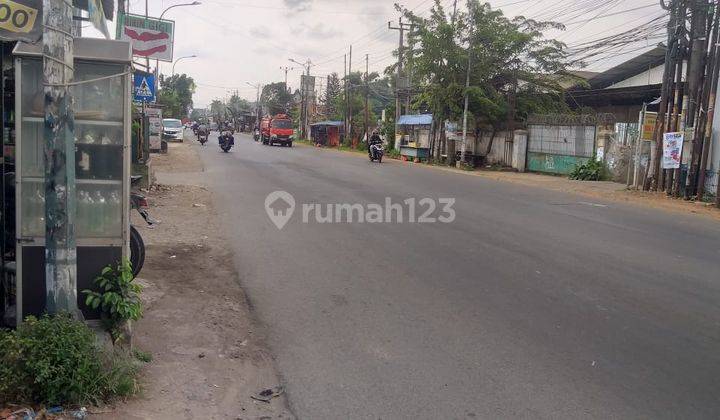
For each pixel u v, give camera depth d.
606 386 4.31
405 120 37.06
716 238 10.53
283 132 45.72
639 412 3.94
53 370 3.60
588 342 5.16
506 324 5.59
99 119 4.31
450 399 4.10
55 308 4.00
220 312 5.86
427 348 5.01
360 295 6.49
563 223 11.50
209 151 34.47
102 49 4.23
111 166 4.35
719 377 4.50
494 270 7.59
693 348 5.06
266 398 4.14
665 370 4.61
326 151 41.69
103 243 4.38
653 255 8.70
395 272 7.46
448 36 29.17
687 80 16.98
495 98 29.16
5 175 4.39
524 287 6.82
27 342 3.62
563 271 7.56
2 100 4.30
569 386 4.31
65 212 3.97
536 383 4.35
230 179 18.36
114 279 4.36
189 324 5.48
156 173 19.78
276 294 6.50
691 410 3.98
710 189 16.64
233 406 4.00
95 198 4.35
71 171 3.99
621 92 29.00
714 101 16.19
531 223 11.34
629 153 21.47
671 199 16.77
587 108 31.28
